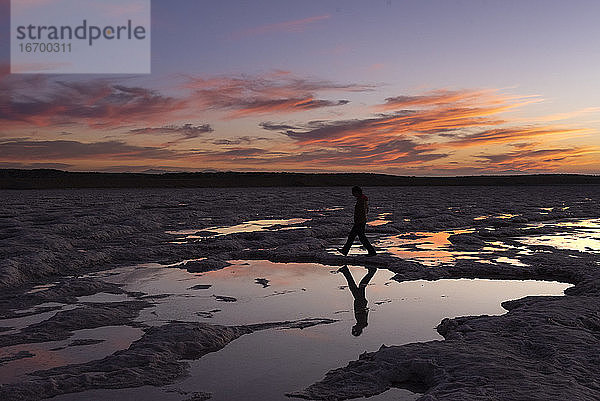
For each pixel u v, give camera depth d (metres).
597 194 61.16
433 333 6.68
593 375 4.76
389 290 9.28
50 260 11.20
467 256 13.11
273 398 4.65
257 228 20.56
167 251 13.66
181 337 6.12
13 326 6.92
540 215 26.56
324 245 15.10
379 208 33.62
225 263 12.09
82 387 4.82
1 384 4.92
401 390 4.83
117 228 18.28
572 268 10.75
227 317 7.44
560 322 6.45
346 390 4.79
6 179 101.06
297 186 115.81
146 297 8.63
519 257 12.90
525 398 4.18
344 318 7.41
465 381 4.60
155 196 54.19
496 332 6.21
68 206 34.66
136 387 4.84
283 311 7.77
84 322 7.04
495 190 83.56
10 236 16.34
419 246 15.15
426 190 85.44
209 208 33.59
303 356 5.79
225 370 5.34
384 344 6.23
